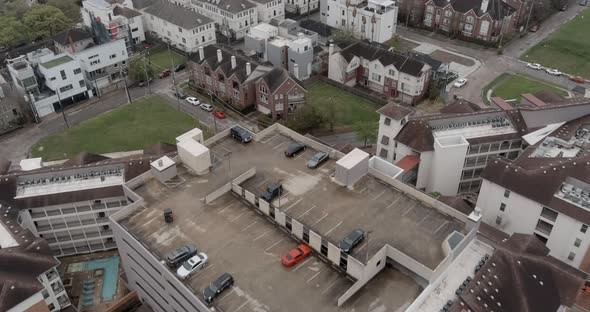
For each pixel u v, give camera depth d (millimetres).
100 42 151625
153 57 149625
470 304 54656
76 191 76312
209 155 73750
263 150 79062
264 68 122438
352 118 120000
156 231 63906
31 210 76250
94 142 112125
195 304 55000
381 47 140625
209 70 127188
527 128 89938
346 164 68875
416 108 124688
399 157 92312
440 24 162750
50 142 112812
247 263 59625
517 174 77312
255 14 163000
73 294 75938
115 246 83562
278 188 68250
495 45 152375
